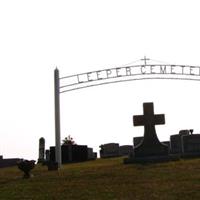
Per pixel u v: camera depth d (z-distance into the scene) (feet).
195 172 96.37
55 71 132.36
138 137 142.82
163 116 119.96
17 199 81.46
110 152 166.20
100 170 107.76
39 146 168.35
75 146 149.07
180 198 75.92
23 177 105.29
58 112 129.59
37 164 152.66
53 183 94.22
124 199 77.15
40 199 80.64
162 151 118.01
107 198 78.59
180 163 110.52
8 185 95.71
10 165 167.84
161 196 77.82
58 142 127.24
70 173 106.22
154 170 102.32
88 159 153.89
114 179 94.48
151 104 120.67
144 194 79.92
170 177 92.84
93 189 86.22
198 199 74.79
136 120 120.26
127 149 169.58
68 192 84.84
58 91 131.34
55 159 129.90
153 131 119.34
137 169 105.19
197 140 128.16
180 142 142.51
